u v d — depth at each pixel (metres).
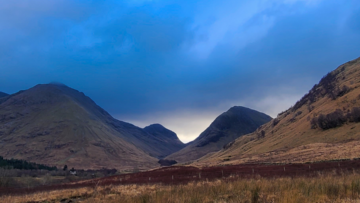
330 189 14.73
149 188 26.39
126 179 47.94
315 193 13.89
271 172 37.81
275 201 13.23
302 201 12.45
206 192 16.50
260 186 16.75
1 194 38.03
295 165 46.19
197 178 38.00
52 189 41.78
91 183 46.75
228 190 17.44
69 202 23.09
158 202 14.25
